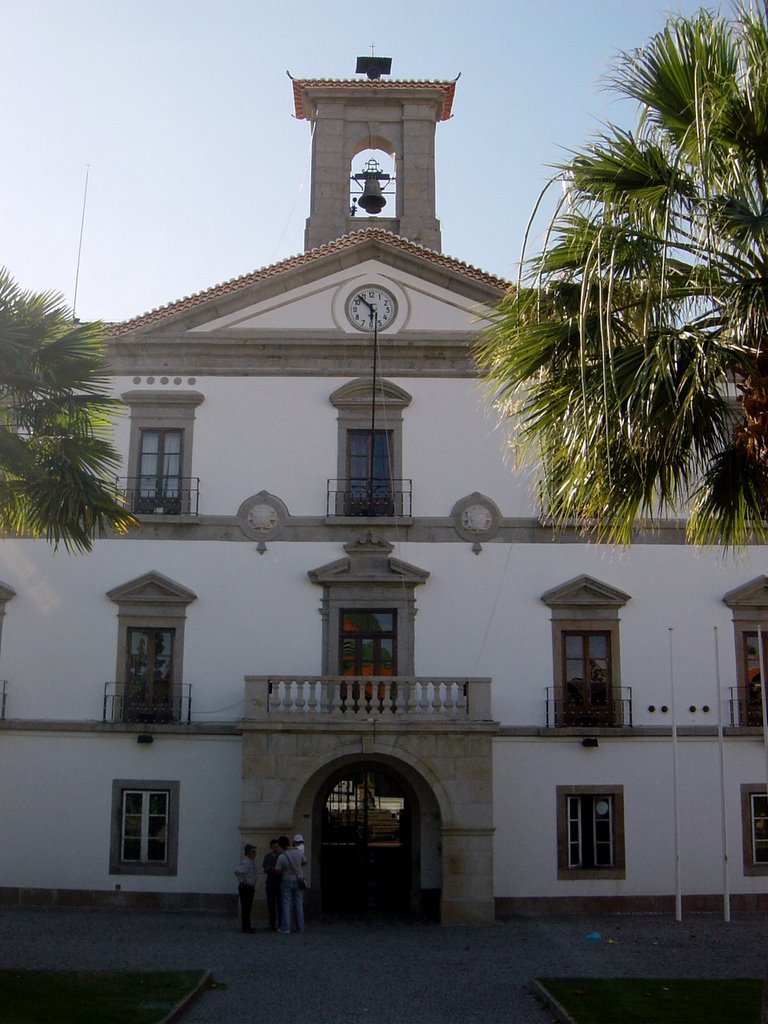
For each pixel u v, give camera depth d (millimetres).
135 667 27859
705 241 12438
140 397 28859
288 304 29453
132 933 23156
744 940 22750
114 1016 14812
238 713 27531
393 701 26938
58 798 27141
